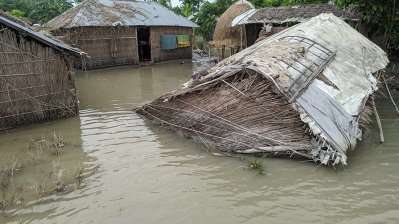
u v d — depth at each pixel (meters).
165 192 6.35
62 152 8.16
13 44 9.27
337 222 5.38
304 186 6.43
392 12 14.86
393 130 9.16
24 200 6.14
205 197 6.16
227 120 7.99
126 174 7.05
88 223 5.48
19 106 9.72
